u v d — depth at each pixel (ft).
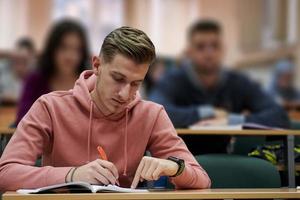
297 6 19.72
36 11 25.84
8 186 4.39
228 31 25.63
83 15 27.02
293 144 6.26
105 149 5.20
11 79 13.71
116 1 27.55
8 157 4.67
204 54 9.38
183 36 27.40
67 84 8.46
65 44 8.37
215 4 26.71
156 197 3.77
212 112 8.66
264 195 4.00
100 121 5.23
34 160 4.83
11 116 10.61
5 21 25.30
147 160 4.48
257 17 23.24
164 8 27.45
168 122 5.42
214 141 6.85
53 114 5.12
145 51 4.50
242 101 9.55
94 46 26.86
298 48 19.06
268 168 6.08
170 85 9.50
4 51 14.46
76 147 5.17
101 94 4.96
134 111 5.33
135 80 4.61
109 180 4.30
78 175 4.26
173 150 5.16
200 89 9.52
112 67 4.59
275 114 8.79
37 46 25.62
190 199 3.84
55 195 3.66
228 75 9.59
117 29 4.72
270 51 21.36
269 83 18.93
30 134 4.90
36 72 8.52
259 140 7.22
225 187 5.98
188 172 4.63
